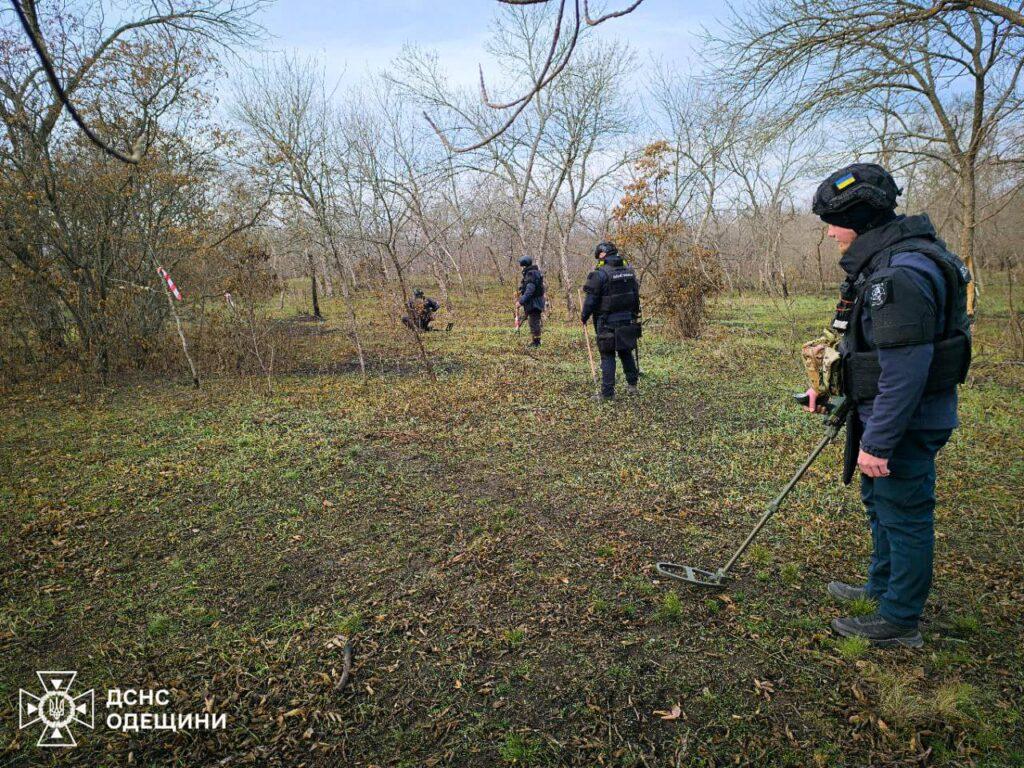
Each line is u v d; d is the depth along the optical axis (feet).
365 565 11.48
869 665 8.13
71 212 29.30
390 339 42.78
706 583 10.00
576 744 7.18
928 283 7.10
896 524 8.15
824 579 10.44
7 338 30.04
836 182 7.91
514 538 12.29
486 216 79.56
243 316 32.81
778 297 69.92
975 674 7.98
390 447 18.31
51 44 26.68
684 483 14.94
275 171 30.96
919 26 23.29
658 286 40.04
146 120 29.43
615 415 21.18
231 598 10.54
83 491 15.43
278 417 22.11
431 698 8.00
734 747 7.04
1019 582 10.03
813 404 9.04
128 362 31.63
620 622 9.40
